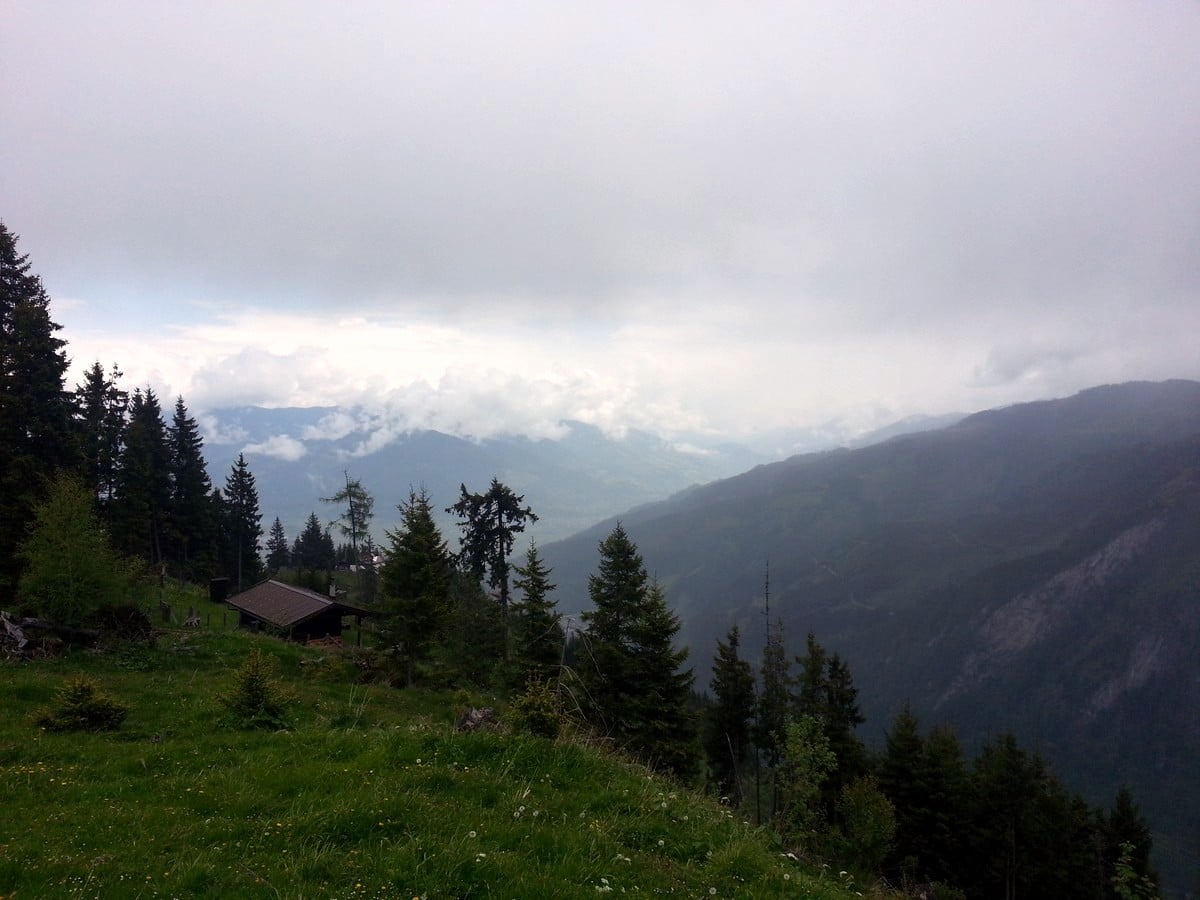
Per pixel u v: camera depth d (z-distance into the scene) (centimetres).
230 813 848
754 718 4509
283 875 648
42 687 1892
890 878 3741
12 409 3541
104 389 5600
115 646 2566
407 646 3391
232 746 1284
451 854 688
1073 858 4784
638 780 1076
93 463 5112
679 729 3150
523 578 3503
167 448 6819
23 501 3372
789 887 791
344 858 686
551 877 676
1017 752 5016
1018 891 4556
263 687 1672
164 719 1689
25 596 2569
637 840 847
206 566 6938
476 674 4516
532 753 1045
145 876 661
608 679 3106
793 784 2983
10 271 4044
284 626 3934
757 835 1015
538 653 3406
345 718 1831
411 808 809
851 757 4456
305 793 892
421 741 1077
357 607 4253
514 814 840
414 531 3525
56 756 1228
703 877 768
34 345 3838
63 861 691
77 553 2594
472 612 4894
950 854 4431
